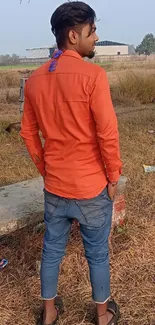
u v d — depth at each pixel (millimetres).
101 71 2082
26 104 2324
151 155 6215
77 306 2873
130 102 12055
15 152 6668
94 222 2326
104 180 2303
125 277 3182
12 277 3178
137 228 3900
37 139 2420
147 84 12742
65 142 2184
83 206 2283
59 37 2166
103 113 2061
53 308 2633
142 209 4336
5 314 2787
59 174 2258
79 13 2084
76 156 2203
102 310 2580
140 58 39125
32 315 2799
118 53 70125
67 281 3135
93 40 2174
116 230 3809
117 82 14125
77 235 3678
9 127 8008
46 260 2488
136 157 6082
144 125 8391
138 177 5203
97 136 2139
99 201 2297
